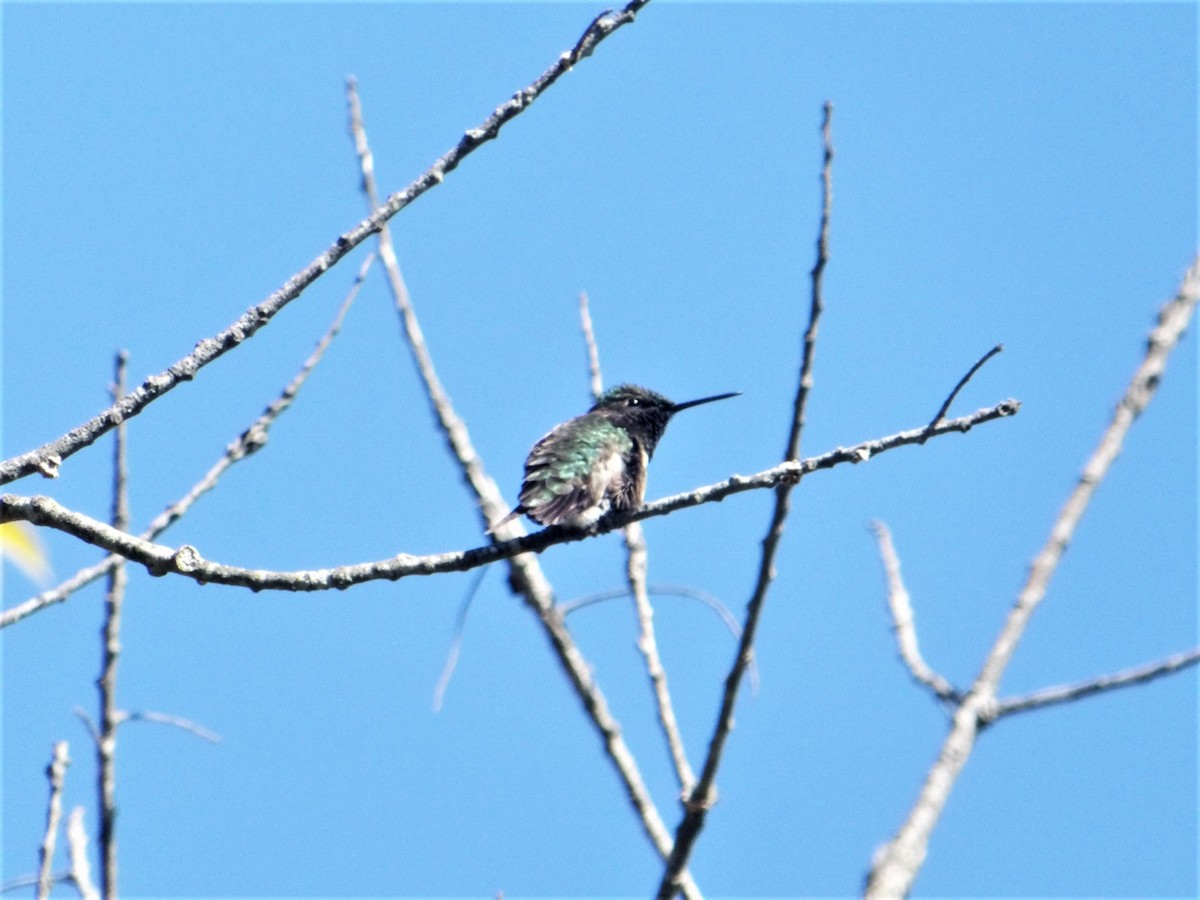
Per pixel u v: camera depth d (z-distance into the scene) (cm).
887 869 915
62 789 1044
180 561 826
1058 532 1049
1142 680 985
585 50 853
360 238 834
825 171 1000
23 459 784
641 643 1169
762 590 980
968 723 985
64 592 1063
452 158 852
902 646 1074
